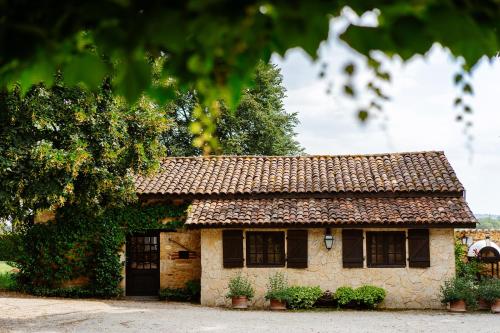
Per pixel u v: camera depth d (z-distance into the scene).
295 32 1.54
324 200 18.12
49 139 13.24
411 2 1.46
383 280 16.91
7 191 12.41
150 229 18.66
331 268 17.08
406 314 15.63
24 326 13.23
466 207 17.08
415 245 16.86
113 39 1.66
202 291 17.33
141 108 15.52
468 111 2.78
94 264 18.73
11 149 12.02
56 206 18.00
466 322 14.24
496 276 19.94
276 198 18.45
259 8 1.59
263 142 32.22
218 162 20.95
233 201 18.33
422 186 18.09
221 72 1.88
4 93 11.27
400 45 1.55
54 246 18.88
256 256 17.38
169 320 14.43
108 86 13.30
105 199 17.44
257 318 14.88
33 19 1.73
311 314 15.64
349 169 19.89
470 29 1.49
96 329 13.06
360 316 15.27
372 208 17.38
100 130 13.99
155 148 16.33
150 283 18.89
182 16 1.57
